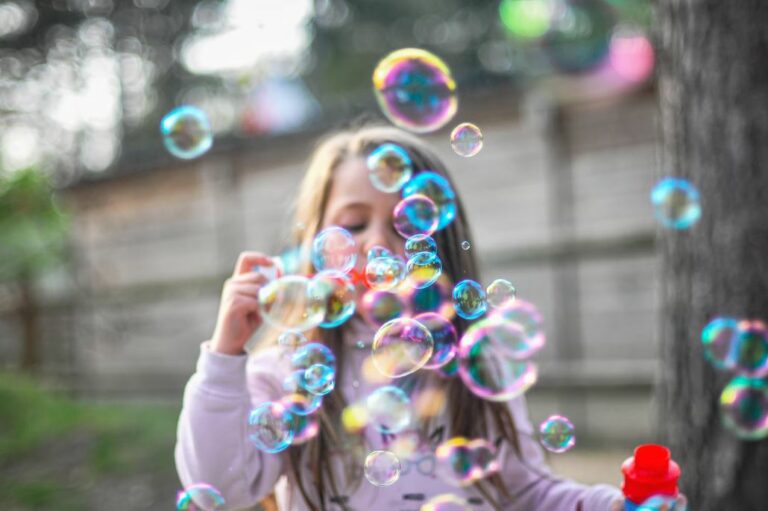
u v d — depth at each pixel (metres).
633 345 4.76
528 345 1.40
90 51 11.88
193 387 1.18
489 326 1.37
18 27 10.84
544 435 1.36
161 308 6.69
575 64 4.72
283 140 5.95
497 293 1.39
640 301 4.74
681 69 1.63
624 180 4.75
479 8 14.02
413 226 1.28
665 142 1.69
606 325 4.85
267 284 1.22
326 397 1.28
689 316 1.64
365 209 1.33
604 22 4.65
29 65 10.86
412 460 1.25
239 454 1.16
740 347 1.56
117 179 6.94
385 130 1.48
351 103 5.65
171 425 4.49
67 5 11.05
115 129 12.67
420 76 1.46
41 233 5.73
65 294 7.08
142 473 3.73
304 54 15.31
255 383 1.32
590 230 4.86
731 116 1.57
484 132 5.25
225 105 13.35
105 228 7.06
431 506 1.19
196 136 1.60
